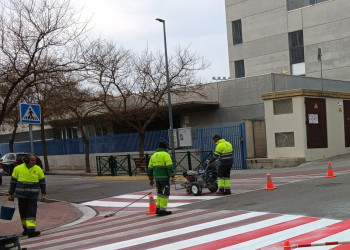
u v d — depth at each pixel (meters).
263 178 17.03
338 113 23.52
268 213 8.77
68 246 7.67
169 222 9.07
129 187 17.48
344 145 23.72
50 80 18.00
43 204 14.21
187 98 27.31
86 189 18.00
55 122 31.66
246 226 7.72
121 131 32.91
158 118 31.64
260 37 44.56
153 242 7.21
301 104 21.05
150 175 10.48
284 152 21.64
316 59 40.25
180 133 23.58
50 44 15.34
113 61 23.38
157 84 24.53
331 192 10.80
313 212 8.35
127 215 11.30
